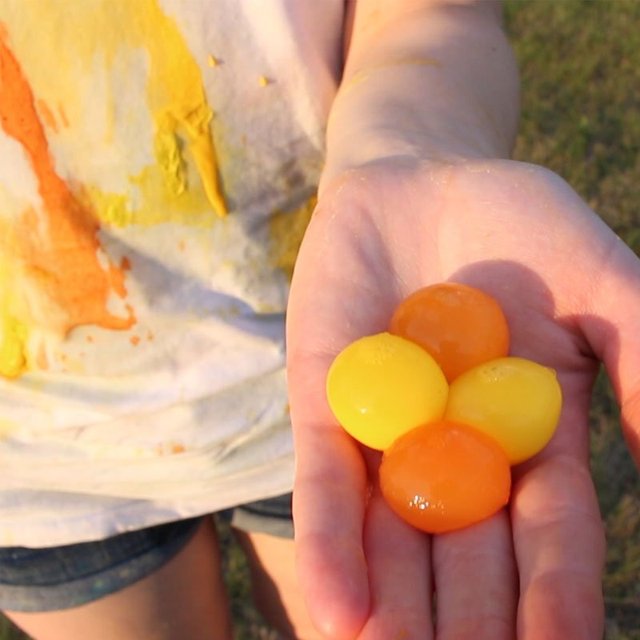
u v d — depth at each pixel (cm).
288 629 42
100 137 31
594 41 75
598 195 64
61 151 30
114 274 32
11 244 31
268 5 30
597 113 69
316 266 30
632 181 65
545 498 26
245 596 50
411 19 34
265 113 32
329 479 27
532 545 25
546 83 72
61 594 36
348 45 34
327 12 32
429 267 30
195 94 31
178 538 37
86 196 31
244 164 32
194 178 32
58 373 33
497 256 29
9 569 35
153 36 30
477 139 31
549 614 23
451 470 26
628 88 71
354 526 26
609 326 27
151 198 31
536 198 29
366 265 30
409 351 28
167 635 37
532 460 28
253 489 35
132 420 33
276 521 38
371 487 28
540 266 29
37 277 32
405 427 27
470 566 25
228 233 32
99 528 35
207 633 39
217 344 33
